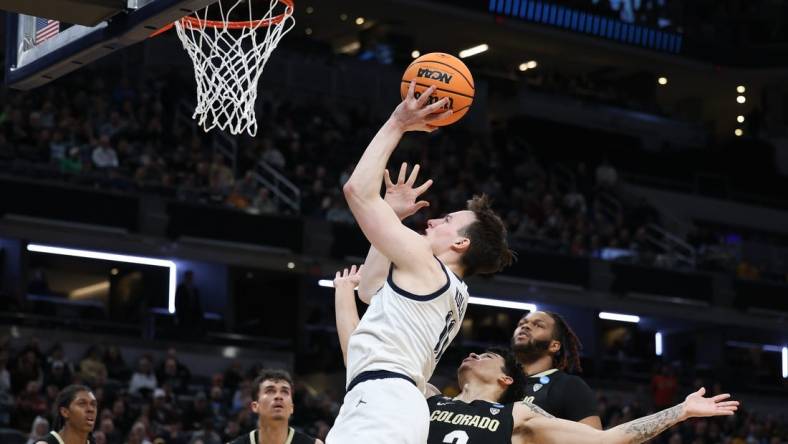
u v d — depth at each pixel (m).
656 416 4.57
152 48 26.28
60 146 20.58
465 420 4.67
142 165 21.50
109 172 20.62
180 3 5.76
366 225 4.15
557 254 25.00
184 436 15.33
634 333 27.66
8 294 19.66
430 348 4.13
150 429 15.07
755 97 36.59
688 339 28.11
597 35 32.03
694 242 28.66
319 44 30.59
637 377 24.97
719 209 31.94
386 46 31.75
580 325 25.83
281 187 23.62
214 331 21.66
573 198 28.06
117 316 22.44
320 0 30.28
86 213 20.08
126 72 26.08
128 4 6.11
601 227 27.45
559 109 33.28
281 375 6.74
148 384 17.53
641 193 31.03
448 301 4.17
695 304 26.50
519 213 26.34
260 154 24.12
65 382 16.44
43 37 6.96
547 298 24.75
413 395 4.00
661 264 26.45
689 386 25.09
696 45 33.81
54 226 19.77
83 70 25.00
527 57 34.84
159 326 20.39
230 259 21.56
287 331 23.03
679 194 31.45
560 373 5.79
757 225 32.34
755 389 25.89
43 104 22.20
